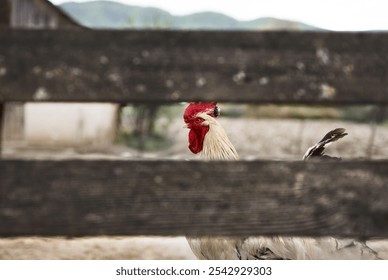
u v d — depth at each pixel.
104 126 25.47
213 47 2.97
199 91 2.96
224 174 3.02
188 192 3.01
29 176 2.97
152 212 3.00
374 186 3.03
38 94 2.93
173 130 28.19
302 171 3.03
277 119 33.19
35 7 21.41
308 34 2.99
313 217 3.03
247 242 5.59
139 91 2.96
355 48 3.00
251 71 2.97
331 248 5.86
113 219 2.99
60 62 2.94
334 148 21.59
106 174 2.99
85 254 8.25
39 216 2.97
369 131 27.66
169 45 2.97
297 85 2.97
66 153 21.62
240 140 25.14
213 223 3.02
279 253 5.63
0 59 2.92
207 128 5.98
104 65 2.95
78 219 2.98
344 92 2.98
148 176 3.00
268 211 3.02
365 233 3.03
